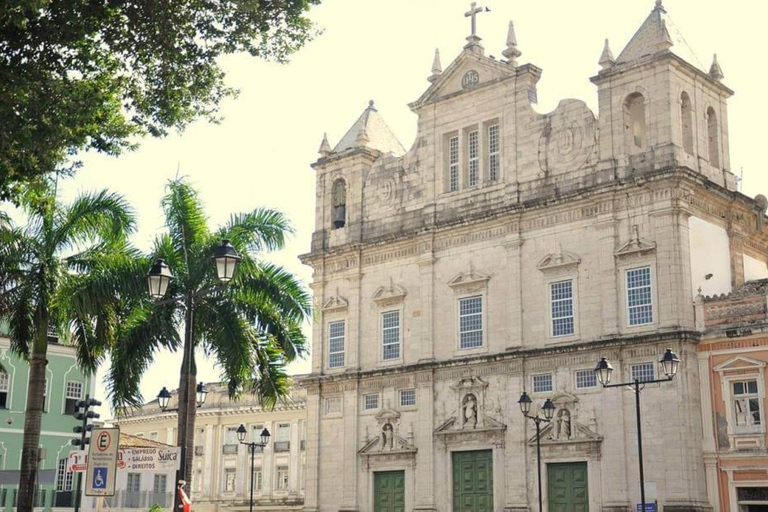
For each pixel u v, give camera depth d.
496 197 49.59
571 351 45.00
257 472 86.19
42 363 35.00
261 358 37.75
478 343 48.94
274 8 26.95
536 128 48.88
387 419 51.28
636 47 46.38
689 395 41.50
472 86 51.75
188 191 38.00
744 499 40.28
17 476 40.09
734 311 41.66
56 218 35.56
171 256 37.06
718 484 40.81
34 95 24.23
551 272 46.81
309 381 55.03
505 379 47.22
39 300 34.66
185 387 32.91
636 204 44.53
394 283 53.00
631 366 43.22
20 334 34.94
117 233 36.22
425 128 53.69
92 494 24.64
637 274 44.03
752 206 47.31
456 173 52.12
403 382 51.16
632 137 45.94
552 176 47.78
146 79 27.47
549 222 47.41
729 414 40.94
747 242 47.91
